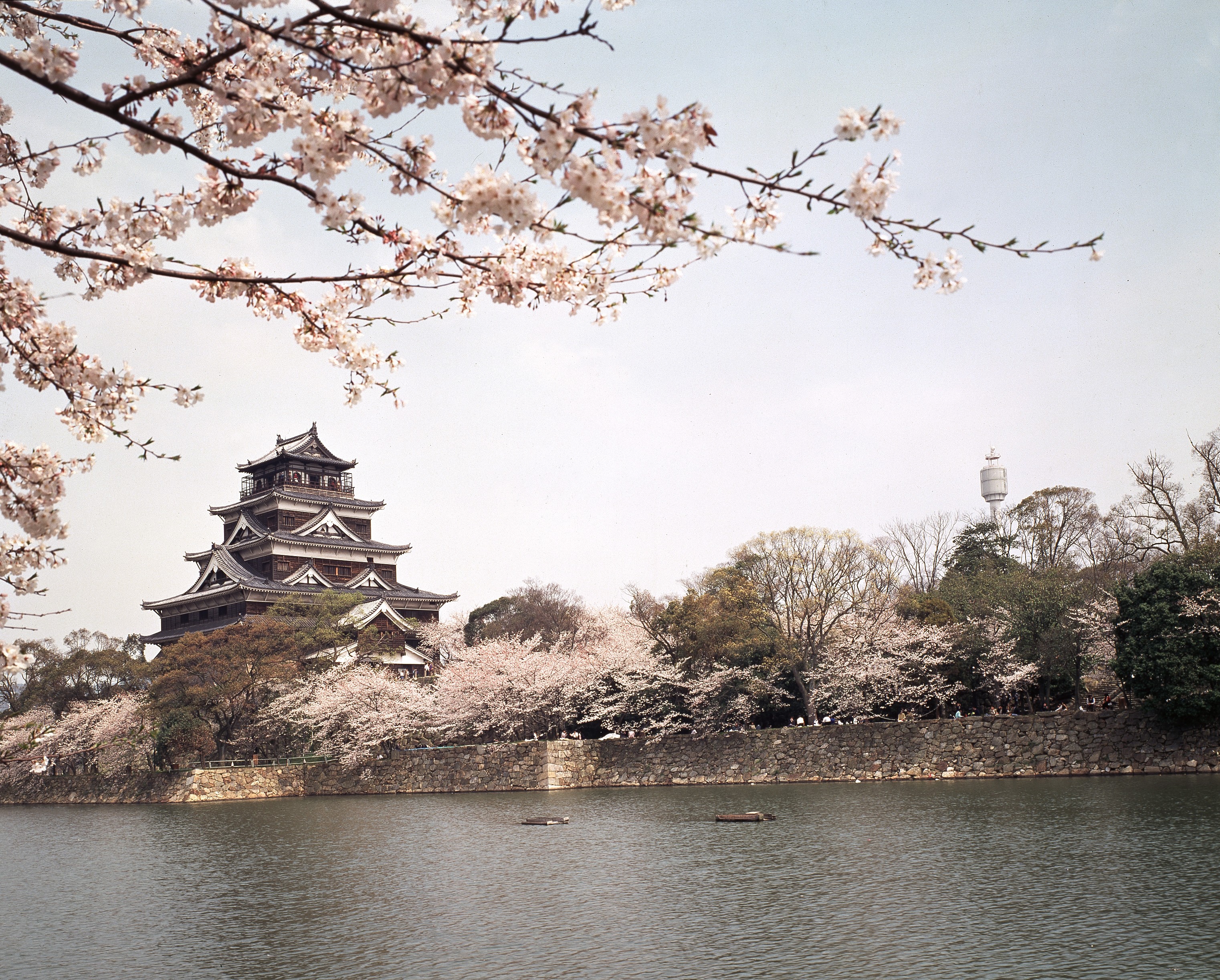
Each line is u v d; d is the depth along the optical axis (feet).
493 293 22.13
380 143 19.56
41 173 22.45
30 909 72.59
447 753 168.86
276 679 191.01
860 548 155.43
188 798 177.06
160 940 59.26
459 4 19.15
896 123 16.90
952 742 132.57
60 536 22.94
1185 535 160.15
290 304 23.47
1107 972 41.50
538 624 241.55
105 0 22.45
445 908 63.31
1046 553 214.28
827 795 118.01
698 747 153.48
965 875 63.21
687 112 16.70
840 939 49.73
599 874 72.43
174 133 20.86
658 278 21.95
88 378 22.97
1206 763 113.80
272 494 286.87
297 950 54.49
